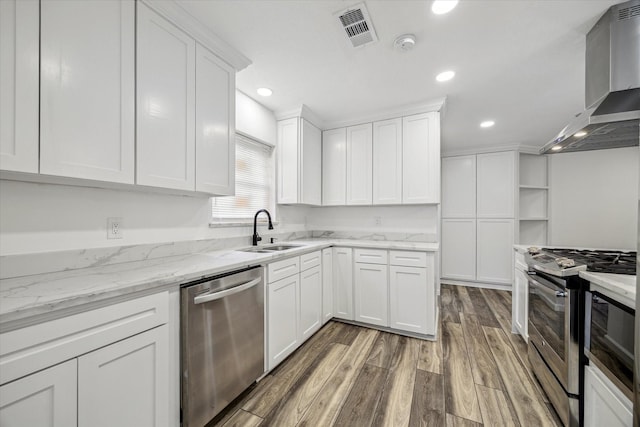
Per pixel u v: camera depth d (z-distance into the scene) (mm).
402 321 2486
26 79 962
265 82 2238
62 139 1051
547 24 1537
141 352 1080
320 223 3506
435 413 1492
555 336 1498
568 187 4273
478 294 3879
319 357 2098
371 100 2594
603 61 1470
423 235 2990
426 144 2672
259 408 1538
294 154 2807
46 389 821
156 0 1351
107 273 1229
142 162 1319
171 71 1453
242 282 1592
